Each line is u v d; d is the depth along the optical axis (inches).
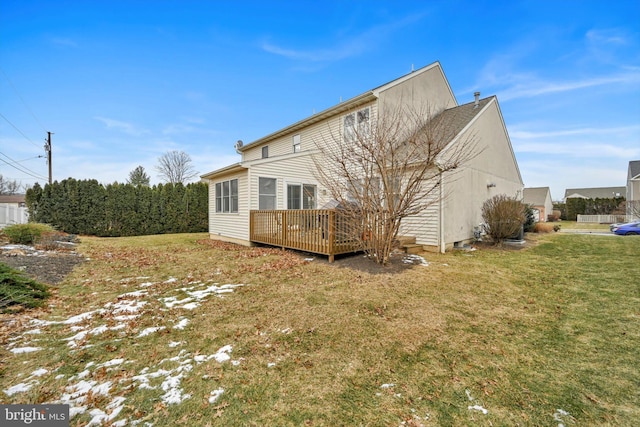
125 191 594.2
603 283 211.3
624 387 95.6
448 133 368.2
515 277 229.9
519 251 347.9
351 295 181.5
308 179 450.9
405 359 113.1
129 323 142.6
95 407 86.1
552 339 129.4
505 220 375.6
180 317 150.7
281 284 205.5
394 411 85.1
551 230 611.2
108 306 165.0
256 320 147.0
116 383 97.2
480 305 169.8
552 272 244.4
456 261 285.0
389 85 411.2
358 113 430.6
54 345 121.1
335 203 373.4
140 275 234.1
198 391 93.6
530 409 86.1
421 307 164.6
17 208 613.6
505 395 92.4
